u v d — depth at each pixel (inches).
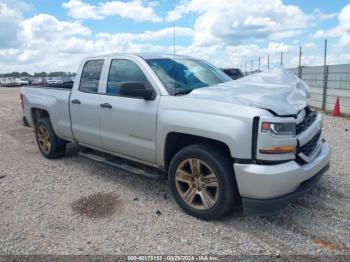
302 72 595.2
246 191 121.8
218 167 127.4
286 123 118.9
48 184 183.9
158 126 146.6
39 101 225.6
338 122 367.2
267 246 118.3
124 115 161.9
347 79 445.7
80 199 162.4
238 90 139.2
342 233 125.7
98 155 198.5
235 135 120.1
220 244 120.3
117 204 155.7
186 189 145.5
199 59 194.9
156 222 137.4
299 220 136.4
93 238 125.9
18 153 253.0
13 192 173.0
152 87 152.8
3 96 940.0
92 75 188.2
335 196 158.6
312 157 134.9
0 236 128.5
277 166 118.2
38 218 142.8
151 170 167.6
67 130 205.9
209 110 129.4
